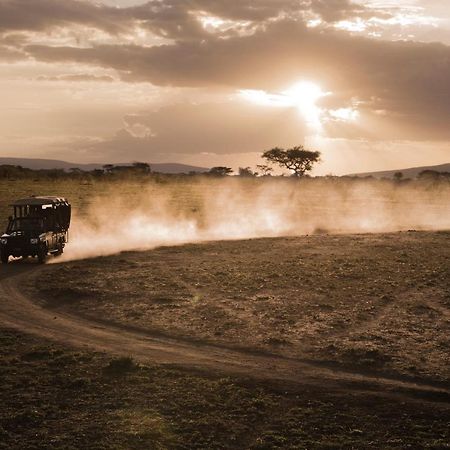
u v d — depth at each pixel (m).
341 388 12.95
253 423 11.41
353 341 15.95
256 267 25.62
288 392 12.67
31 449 10.34
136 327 17.12
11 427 11.07
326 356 14.96
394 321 17.72
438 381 13.57
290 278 23.12
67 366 13.85
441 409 11.98
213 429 11.12
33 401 12.04
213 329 16.89
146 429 10.96
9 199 54.31
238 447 10.61
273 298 20.05
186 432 10.99
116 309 18.86
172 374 13.39
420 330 16.94
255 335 16.41
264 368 14.07
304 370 14.04
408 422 11.48
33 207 30.77
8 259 28.72
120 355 14.66
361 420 11.56
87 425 11.13
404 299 20.17
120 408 11.81
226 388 12.70
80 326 17.23
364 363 14.47
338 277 23.41
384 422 11.50
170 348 15.39
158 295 20.41
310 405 12.12
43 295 20.91
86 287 21.53
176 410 11.76
